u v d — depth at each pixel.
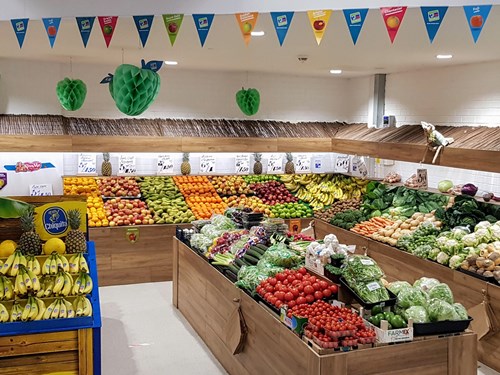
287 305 3.90
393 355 3.47
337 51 6.19
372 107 8.98
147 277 7.70
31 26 5.09
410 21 4.53
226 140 8.59
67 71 8.22
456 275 5.52
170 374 4.89
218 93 9.05
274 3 4.55
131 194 8.30
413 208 7.52
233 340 4.60
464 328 3.68
